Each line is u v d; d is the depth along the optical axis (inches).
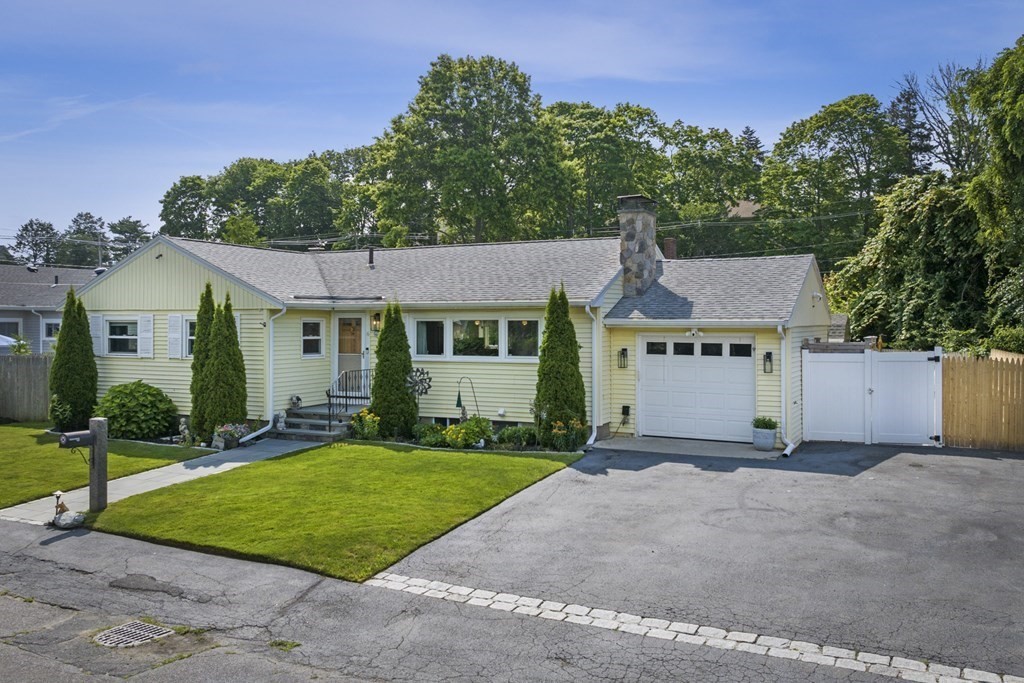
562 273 746.2
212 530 403.2
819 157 1879.9
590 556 362.0
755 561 350.3
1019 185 762.8
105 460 452.4
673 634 275.9
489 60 1635.1
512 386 707.4
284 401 740.0
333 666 256.2
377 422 699.4
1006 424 616.1
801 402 677.3
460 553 369.4
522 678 245.3
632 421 704.4
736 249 1924.2
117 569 355.9
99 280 824.3
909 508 436.5
